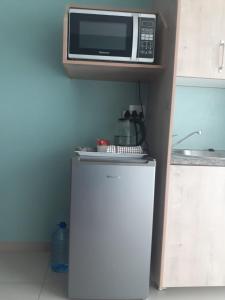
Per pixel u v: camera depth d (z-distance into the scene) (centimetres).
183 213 179
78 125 231
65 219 238
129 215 171
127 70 193
